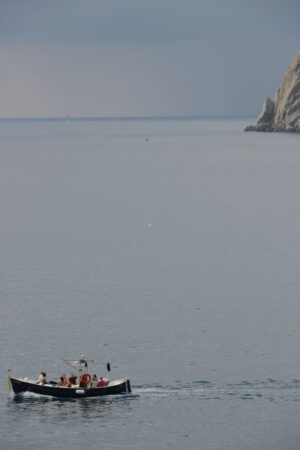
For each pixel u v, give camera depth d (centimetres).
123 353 8719
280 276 12119
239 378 8006
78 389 7625
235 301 10756
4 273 12512
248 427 6994
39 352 8750
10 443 6788
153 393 7706
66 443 6775
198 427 7050
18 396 7738
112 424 7125
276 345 8944
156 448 6681
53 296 11075
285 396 7606
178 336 9269
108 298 10956
